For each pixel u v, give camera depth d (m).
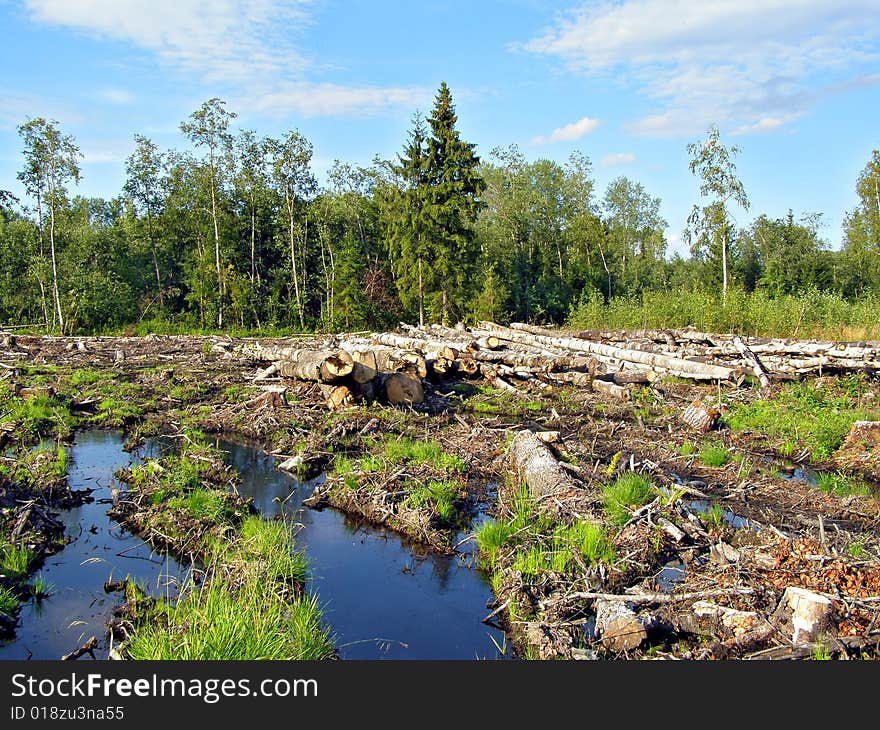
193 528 7.18
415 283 36.09
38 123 31.84
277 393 12.50
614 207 61.78
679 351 17.33
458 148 35.16
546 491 7.98
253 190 41.22
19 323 38.28
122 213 48.06
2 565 6.29
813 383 14.84
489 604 5.91
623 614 5.13
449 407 13.40
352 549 7.09
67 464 9.80
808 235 48.50
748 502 8.31
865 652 4.76
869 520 7.70
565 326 31.86
